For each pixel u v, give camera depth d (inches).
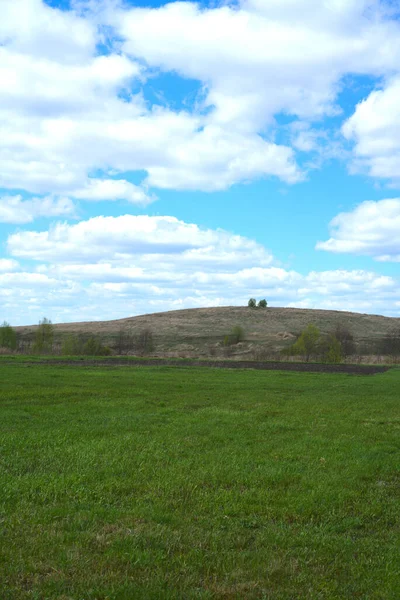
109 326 5782.5
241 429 691.4
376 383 1521.9
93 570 268.1
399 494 430.9
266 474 464.8
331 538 329.1
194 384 1321.4
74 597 240.2
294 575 277.6
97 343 3122.5
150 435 629.0
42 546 291.1
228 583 264.2
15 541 296.2
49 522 331.3
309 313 6530.5
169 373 1658.5
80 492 393.1
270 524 351.3
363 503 402.0
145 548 297.0
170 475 450.6
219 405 939.3
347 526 352.8
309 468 498.6
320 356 2933.1
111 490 405.1
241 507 378.3
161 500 385.1
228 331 5383.9
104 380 1325.0
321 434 679.7
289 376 1711.4
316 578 274.5
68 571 264.1
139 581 258.4
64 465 470.9
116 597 241.6
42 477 425.7
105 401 933.8
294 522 360.2
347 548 314.7
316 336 3009.4
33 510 350.0
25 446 538.0
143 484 424.5
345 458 546.9
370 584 271.4
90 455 506.6
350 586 268.5
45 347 3223.4
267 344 4741.6
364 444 621.0
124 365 1980.8
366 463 522.6
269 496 405.1
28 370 1537.9
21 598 236.5
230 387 1286.9
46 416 746.2
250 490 417.7
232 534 328.8
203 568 279.4
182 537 316.8
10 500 369.1
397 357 3036.4
